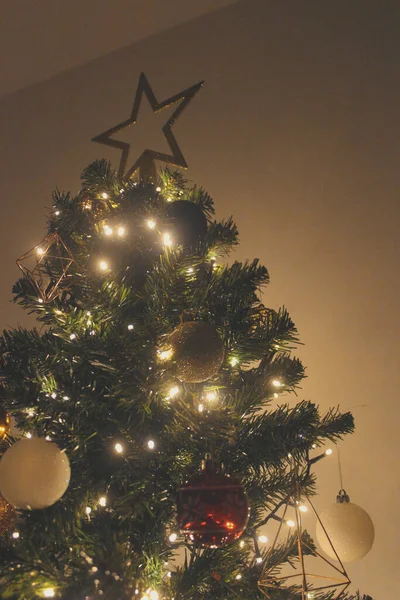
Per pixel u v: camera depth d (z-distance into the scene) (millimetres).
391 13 1596
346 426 1146
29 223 1856
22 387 1063
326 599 1118
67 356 1075
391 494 1429
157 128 1749
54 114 1902
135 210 1107
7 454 936
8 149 1940
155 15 1746
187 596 1010
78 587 898
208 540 928
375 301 1499
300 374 1148
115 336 1026
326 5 1658
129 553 973
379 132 1560
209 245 1132
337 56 1625
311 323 1537
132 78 1815
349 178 1565
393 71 1571
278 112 1651
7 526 1021
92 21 1731
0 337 1121
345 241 1544
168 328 1048
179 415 1014
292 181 1608
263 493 1118
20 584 891
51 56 1847
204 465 954
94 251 1104
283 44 1680
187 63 1762
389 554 1408
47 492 922
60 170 1855
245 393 1098
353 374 1490
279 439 1063
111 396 1033
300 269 1566
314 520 1465
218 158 1684
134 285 1124
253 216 1627
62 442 1031
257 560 1139
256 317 1145
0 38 1744
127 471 1002
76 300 1161
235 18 1737
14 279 1835
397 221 1512
